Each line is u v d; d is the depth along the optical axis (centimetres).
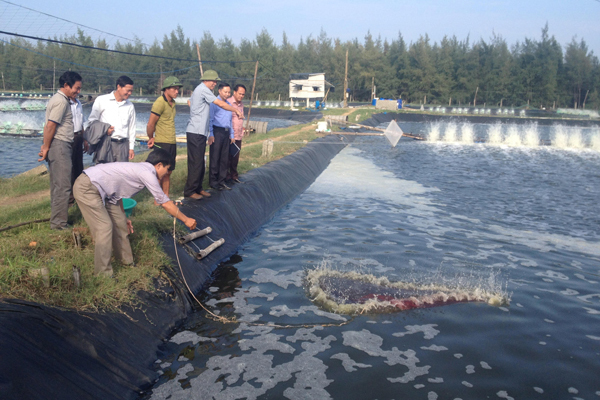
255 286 679
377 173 1747
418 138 3062
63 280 489
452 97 7819
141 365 458
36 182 1000
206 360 487
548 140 3244
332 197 1315
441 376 468
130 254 570
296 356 499
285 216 1096
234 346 517
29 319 403
